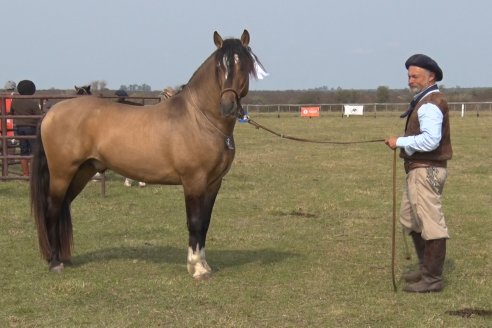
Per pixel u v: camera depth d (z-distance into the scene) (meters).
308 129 37.19
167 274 7.73
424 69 6.60
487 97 75.75
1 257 8.53
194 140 7.10
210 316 6.17
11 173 17.91
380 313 6.27
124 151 7.30
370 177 17.38
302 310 6.37
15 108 15.18
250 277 7.59
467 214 11.99
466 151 24.11
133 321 6.03
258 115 55.97
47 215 7.75
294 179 17.03
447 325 5.92
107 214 11.84
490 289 7.07
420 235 7.13
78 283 7.17
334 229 10.73
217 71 6.90
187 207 7.34
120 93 15.91
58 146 7.48
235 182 16.36
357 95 78.75
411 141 6.46
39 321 6.04
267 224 11.14
